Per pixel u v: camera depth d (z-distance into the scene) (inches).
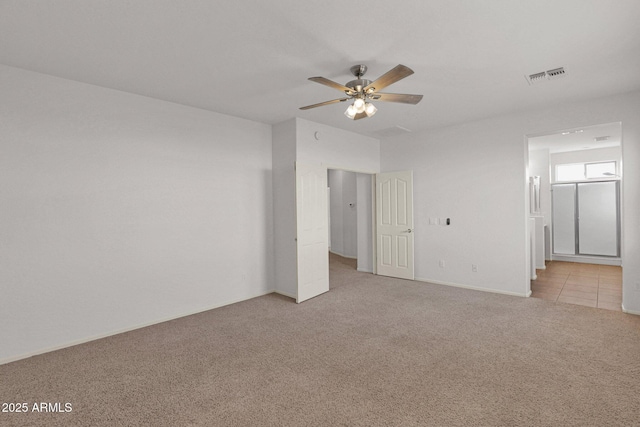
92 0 78.3
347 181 331.9
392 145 233.6
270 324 144.3
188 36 96.0
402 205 226.4
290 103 156.2
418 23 90.3
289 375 101.0
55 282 121.9
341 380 97.7
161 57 108.7
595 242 275.1
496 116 183.2
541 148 275.1
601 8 83.4
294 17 87.0
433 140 212.1
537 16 87.0
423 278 220.2
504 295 183.0
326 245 196.9
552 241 295.9
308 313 158.4
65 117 124.2
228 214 174.7
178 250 154.9
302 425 78.3
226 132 173.9
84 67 115.0
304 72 121.3
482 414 81.0
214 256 168.6
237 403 87.2
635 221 147.6
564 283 209.2
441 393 90.1
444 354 113.2
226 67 116.6
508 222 183.5
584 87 139.3
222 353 116.5
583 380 95.0
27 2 78.8
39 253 118.5
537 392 89.7
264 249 192.4
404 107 165.6
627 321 140.4
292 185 184.5
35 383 98.2
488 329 134.6
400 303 171.9
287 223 188.2
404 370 102.9
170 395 91.2
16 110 114.2
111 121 135.1
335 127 204.2
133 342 126.8
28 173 116.4
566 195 287.0
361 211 258.1
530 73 124.2
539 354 111.8
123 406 86.5
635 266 148.4
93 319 130.3
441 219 209.8
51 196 121.0
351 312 159.0
